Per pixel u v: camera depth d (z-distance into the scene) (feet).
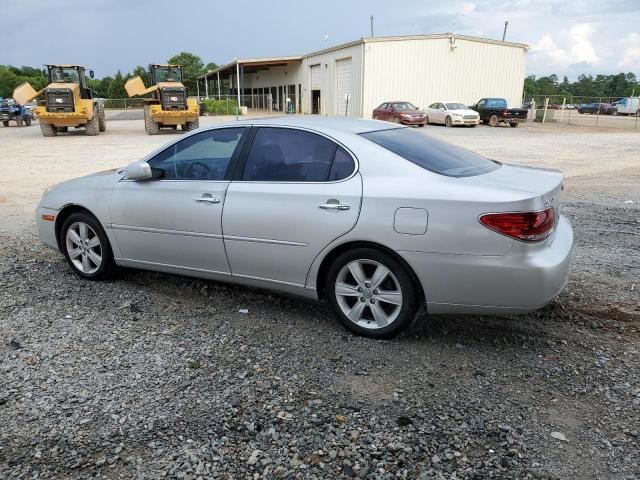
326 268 13.39
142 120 137.18
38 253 20.07
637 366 11.75
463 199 11.47
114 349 12.53
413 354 12.31
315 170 13.19
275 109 179.52
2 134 89.81
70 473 8.55
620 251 19.80
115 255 16.38
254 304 15.23
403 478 8.43
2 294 15.88
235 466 8.69
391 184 12.21
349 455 8.93
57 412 10.07
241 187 13.89
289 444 9.20
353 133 13.32
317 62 137.69
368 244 12.48
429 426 9.66
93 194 16.44
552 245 12.03
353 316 13.12
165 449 9.08
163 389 10.84
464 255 11.51
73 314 14.51
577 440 9.32
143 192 15.43
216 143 14.71
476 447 9.13
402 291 12.35
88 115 81.82
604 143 65.98
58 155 55.67
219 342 12.91
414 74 115.85
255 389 10.85
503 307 11.68
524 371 11.57
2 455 8.96
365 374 11.45
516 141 69.56
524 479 8.40
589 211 26.81
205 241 14.52
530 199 11.21
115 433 9.48
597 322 13.88
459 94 120.47
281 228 13.26
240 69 183.01
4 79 327.06
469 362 11.95
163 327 13.75
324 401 10.45
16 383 11.03
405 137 14.05
